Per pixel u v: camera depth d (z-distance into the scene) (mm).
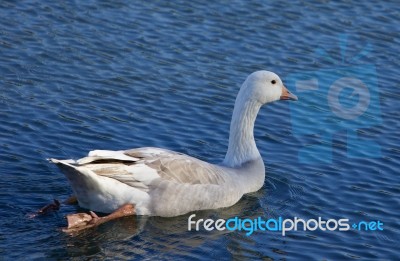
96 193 15289
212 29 23281
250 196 16781
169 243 14867
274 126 19578
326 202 16625
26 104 19375
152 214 15586
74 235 14781
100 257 14266
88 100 19828
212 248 14781
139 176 15422
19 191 16141
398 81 21578
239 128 17219
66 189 16344
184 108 19844
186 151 18234
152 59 21750
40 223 15094
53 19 23094
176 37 22781
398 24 24047
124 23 23219
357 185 17297
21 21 22844
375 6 24922
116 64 21391
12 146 17703
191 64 21656
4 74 20516
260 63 21891
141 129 18906
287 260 14500
